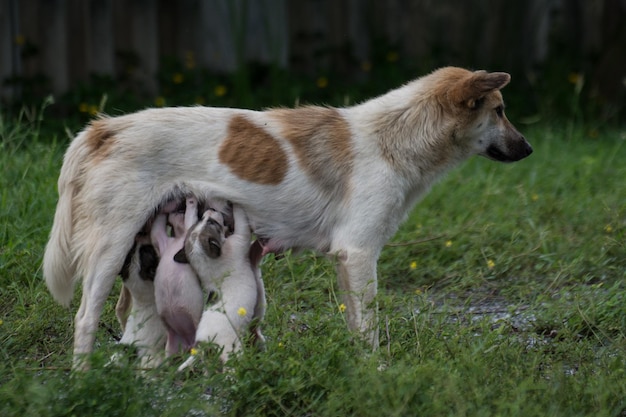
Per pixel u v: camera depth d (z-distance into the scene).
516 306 7.27
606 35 15.77
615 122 14.70
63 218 6.31
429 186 6.92
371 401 5.17
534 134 13.31
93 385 5.18
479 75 6.71
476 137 6.93
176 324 6.26
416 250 8.88
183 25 13.85
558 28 15.69
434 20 15.32
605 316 7.07
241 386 5.41
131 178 6.18
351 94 13.81
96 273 6.11
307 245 6.70
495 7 15.38
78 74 12.95
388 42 15.13
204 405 5.12
